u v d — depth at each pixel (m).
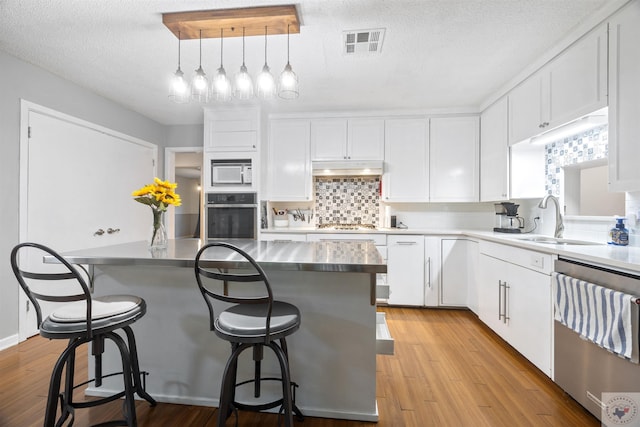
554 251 1.81
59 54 2.42
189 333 1.75
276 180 3.88
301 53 2.41
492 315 2.66
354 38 2.20
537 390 1.86
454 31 2.11
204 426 1.56
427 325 2.92
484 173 3.47
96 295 1.80
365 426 1.56
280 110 3.78
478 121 3.60
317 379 1.65
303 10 1.90
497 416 1.63
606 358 1.46
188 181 9.12
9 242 2.41
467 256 3.32
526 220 3.18
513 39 2.19
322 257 1.53
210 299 1.72
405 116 3.71
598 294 1.46
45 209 2.69
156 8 1.88
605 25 1.81
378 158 3.74
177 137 4.39
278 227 4.09
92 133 3.17
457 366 2.14
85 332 1.29
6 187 2.39
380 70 2.69
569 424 1.56
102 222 3.30
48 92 2.71
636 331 1.29
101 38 2.21
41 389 1.84
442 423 1.58
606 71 1.81
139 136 3.90
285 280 1.66
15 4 1.83
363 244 2.13
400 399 1.78
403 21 2.00
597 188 2.28
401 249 3.45
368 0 1.81
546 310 1.91
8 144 2.41
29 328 2.55
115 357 1.81
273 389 1.69
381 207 4.09
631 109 1.64
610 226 2.11
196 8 1.89
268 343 1.25
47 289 2.71
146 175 4.02
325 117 3.82
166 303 1.76
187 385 1.75
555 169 2.73
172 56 2.46
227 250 1.78
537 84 2.48
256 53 2.41
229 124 3.69
